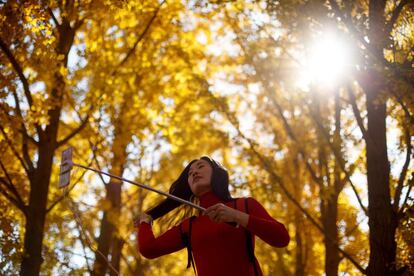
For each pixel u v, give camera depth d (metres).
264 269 15.12
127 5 9.56
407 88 8.14
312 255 13.94
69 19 10.12
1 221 10.42
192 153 15.46
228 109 12.54
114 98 12.05
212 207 4.52
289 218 13.98
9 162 11.32
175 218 5.34
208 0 10.30
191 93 13.39
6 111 10.08
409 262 8.39
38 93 10.99
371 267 8.55
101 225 13.48
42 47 8.86
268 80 12.95
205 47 14.20
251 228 4.49
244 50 12.70
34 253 10.62
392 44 8.48
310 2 8.73
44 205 10.93
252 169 13.98
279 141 14.22
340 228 12.98
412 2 8.52
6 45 9.55
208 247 4.75
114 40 12.77
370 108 9.06
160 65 13.54
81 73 11.43
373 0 8.69
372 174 8.86
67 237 13.23
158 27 13.11
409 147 9.00
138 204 15.23
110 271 13.56
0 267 10.15
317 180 11.84
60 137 13.55
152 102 13.12
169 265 16.78
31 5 8.79
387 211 8.66
